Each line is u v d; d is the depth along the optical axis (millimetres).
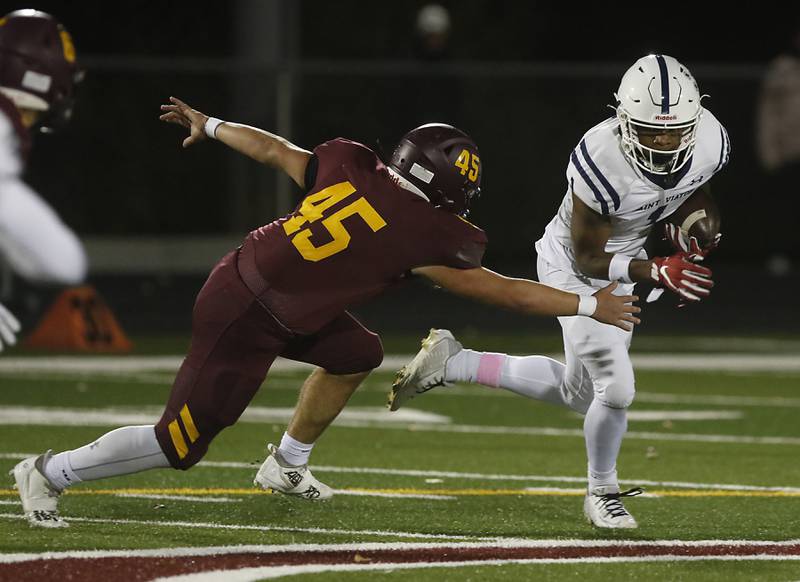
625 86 18594
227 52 71562
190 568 16234
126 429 18000
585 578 16281
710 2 81438
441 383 20875
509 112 59625
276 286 17438
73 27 69438
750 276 64938
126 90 59656
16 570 15938
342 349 19188
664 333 51125
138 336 47625
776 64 61594
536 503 21250
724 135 19547
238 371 17625
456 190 17562
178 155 60500
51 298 54938
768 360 43156
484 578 16172
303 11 72188
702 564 17078
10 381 35312
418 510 20438
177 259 60812
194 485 22109
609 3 80562
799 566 17047
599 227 19219
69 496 20875
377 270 17406
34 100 15914
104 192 59844
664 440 28172
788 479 23734
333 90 57750
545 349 44781
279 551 17312
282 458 20312
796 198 62812
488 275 17422
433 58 57656
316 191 17562
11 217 13641
